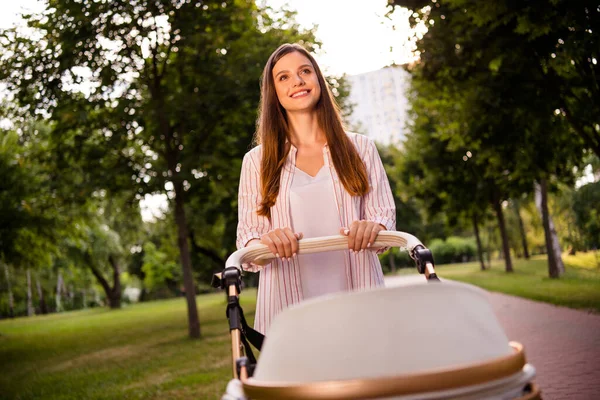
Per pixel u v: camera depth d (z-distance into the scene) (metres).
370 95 123.56
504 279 28.22
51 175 17.94
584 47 10.45
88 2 14.83
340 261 2.91
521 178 17.44
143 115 16.05
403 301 1.61
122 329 27.09
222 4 16.56
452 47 13.38
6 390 12.18
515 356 1.63
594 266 29.52
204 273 35.75
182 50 16.48
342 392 1.51
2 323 49.34
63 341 23.81
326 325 1.64
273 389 1.61
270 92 3.06
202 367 11.63
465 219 35.84
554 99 13.25
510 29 12.30
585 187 29.03
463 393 1.50
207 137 17.36
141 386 10.09
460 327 1.64
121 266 59.59
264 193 2.99
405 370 1.57
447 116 16.70
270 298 2.88
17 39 15.28
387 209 2.99
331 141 2.97
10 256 24.72
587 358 8.22
